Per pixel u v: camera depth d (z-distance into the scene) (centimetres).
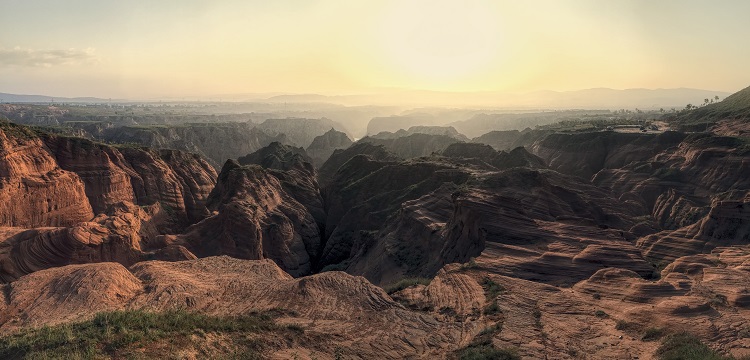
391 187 9931
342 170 11819
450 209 6588
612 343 2292
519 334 2428
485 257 4081
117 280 2908
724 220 5003
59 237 4981
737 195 6975
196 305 2788
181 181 10606
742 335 2241
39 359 1438
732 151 8988
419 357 2241
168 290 2938
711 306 2689
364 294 3106
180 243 6600
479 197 5244
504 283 3384
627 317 2608
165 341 1716
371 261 6538
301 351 2088
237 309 2806
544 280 3594
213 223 7081
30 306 2605
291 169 12638
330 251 8725
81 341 1590
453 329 2623
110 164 8756
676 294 2958
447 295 3244
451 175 8775
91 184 8275
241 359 1802
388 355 2238
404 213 6894
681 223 7825
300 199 10456
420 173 9862
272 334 2180
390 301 3028
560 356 2142
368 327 2605
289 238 8131
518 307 2888
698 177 9175
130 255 5516
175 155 11100
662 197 9056
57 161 8025
